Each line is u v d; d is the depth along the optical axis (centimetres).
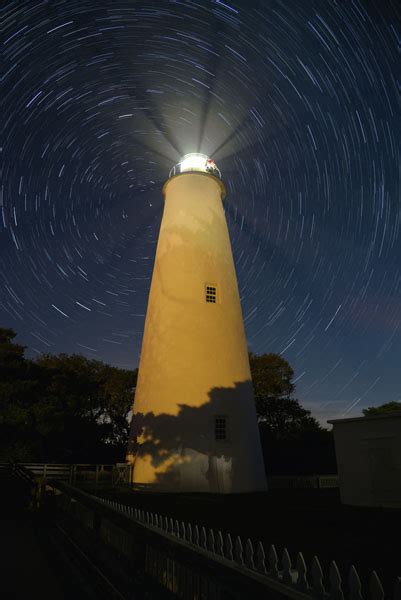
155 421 1586
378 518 853
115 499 1213
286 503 1162
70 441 2502
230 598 261
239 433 1609
